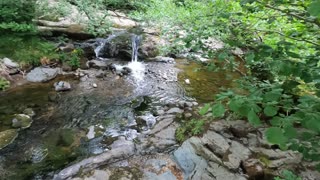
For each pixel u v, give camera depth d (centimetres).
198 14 434
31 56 697
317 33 236
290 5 225
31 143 428
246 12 303
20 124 475
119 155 389
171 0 739
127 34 908
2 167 370
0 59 652
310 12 104
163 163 377
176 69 775
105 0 1086
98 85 666
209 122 445
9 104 543
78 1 845
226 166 351
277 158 359
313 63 165
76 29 850
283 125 123
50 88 627
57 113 527
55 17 880
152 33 940
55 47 756
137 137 449
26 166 375
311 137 143
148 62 819
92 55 817
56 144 430
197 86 670
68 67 719
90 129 478
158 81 702
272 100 138
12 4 688
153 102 590
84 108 553
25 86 623
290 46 179
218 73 743
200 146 391
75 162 385
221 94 151
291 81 166
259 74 379
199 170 350
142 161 382
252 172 337
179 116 506
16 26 679
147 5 1055
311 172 331
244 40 261
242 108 135
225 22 308
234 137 409
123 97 611
